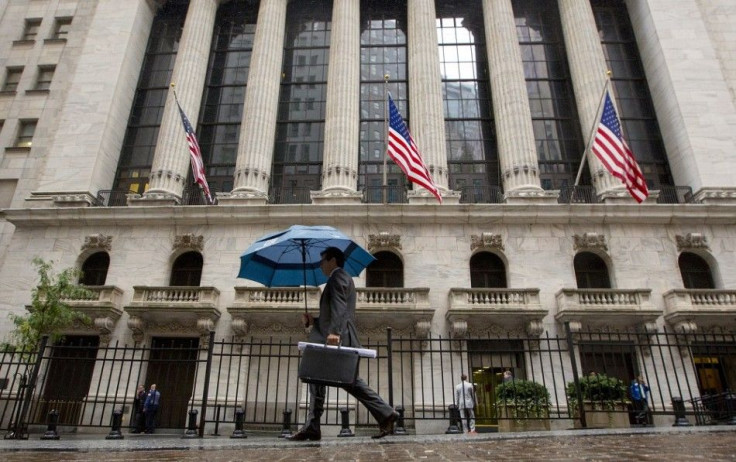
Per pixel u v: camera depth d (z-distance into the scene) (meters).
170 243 23.47
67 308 19.38
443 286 22.03
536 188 24.03
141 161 28.06
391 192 25.84
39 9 31.55
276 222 23.52
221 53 30.77
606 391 13.93
